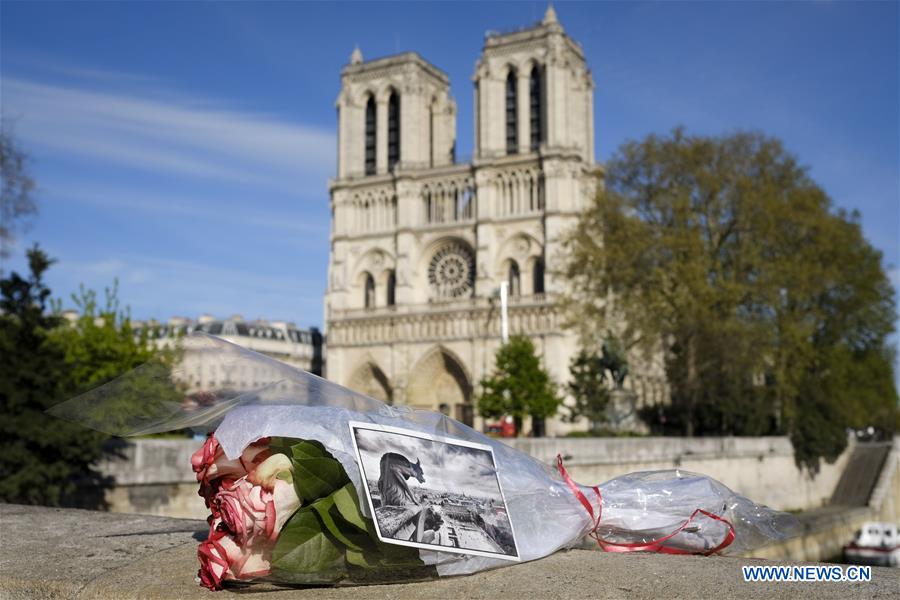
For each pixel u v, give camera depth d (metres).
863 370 83.38
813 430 79.75
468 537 5.66
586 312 80.06
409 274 138.75
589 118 145.62
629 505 6.81
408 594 5.27
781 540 7.18
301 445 5.41
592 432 76.31
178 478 34.25
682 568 5.84
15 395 28.41
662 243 71.62
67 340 50.03
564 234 112.25
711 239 74.12
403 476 5.53
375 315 138.25
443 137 151.50
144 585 5.68
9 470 28.11
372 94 147.62
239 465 5.52
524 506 6.17
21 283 32.22
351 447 5.40
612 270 74.81
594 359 83.38
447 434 6.06
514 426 102.50
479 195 135.25
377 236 142.75
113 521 8.79
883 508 84.12
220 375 5.62
